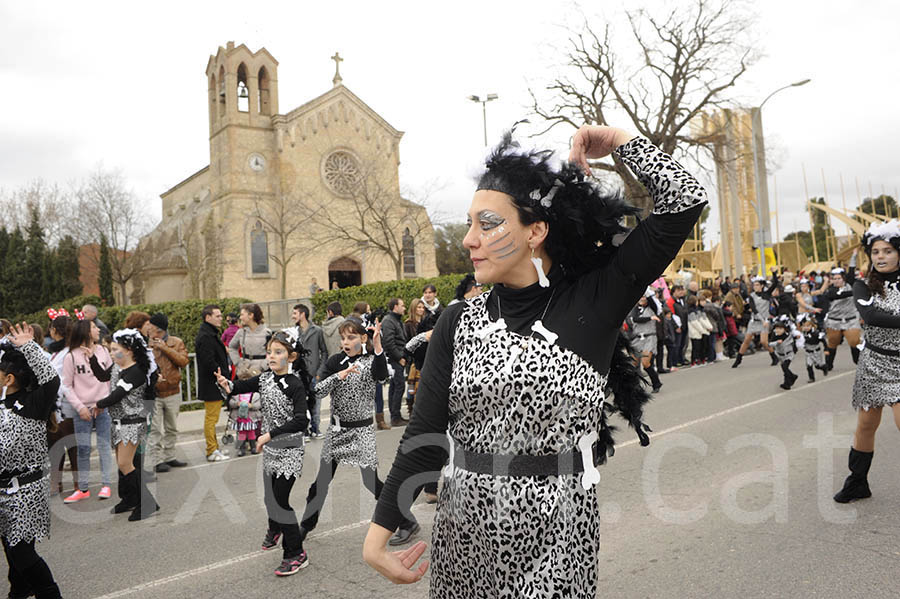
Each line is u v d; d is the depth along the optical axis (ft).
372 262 130.82
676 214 4.87
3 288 106.52
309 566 14.44
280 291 125.80
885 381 14.71
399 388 30.81
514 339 5.21
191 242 130.11
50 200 125.70
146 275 127.54
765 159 81.66
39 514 12.34
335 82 131.34
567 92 82.74
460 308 5.70
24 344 12.29
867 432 15.57
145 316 24.49
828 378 36.06
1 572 15.30
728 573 12.63
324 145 128.88
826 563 12.74
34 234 111.86
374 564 5.44
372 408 16.07
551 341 5.13
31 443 12.21
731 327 51.24
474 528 5.29
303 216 123.54
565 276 5.48
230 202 122.83
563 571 5.15
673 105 81.05
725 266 124.88
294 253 121.29
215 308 26.09
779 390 33.17
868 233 14.85
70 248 115.14
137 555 15.71
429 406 5.62
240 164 124.36
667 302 43.93
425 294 32.42
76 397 20.65
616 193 5.57
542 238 5.32
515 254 5.31
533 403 5.09
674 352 46.39
